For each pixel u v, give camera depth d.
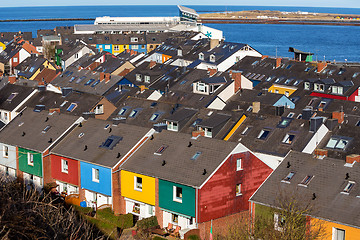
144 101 85.69
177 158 57.97
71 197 63.53
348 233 45.38
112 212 59.97
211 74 115.31
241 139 72.69
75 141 66.50
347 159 50.56
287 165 52.59
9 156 71.06
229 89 103.56
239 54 147.25
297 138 69.12
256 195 50.72
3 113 92.44
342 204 47.09
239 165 57.22
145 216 59.00
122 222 57.62
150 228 56.31
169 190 55.94
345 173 49.81
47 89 103.81
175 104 82.25
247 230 47.53
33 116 74.00
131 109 84.81
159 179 56.62
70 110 87.31
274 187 50.94
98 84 115.81
